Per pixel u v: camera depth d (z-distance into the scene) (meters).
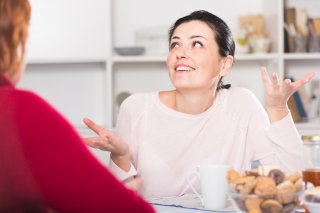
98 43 3.30
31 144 0.77
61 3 3.29
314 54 3.09
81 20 3.29
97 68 3.33
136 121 1.72
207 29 1.65
